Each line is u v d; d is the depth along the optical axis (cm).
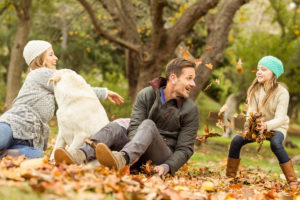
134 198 237
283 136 459
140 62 1049
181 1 1473
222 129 419
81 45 1653
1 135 362
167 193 256
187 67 387
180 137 392
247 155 1061
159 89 402
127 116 1116
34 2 1628
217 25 1023
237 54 1892
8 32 2109
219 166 655
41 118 395
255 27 2262
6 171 256
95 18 958
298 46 1861
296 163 915
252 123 431
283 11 1983
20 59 1505
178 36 1017
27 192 219
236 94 1816
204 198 282
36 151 377
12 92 1486
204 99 2089
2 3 1473
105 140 345
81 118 356
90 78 1546
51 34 1630
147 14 1472
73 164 307
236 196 313
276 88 459
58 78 374
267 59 464
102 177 275
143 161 378
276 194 343
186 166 556
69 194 223
